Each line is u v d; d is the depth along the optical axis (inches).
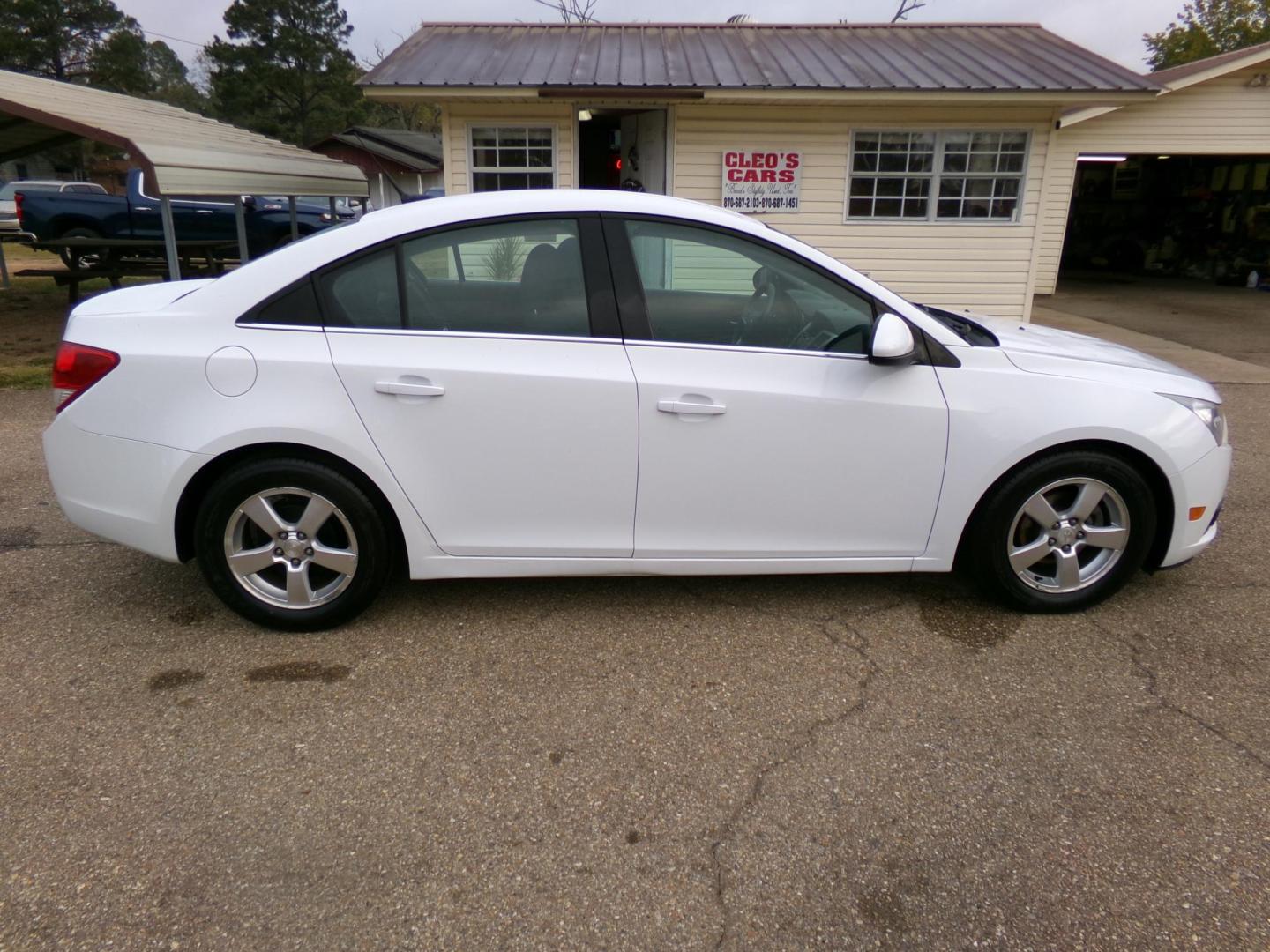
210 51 1870.1
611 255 119.6
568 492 121.0
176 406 115.5
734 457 120.3
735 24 468.1
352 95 1945.1
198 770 96.6
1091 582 131.8
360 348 115.9
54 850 84.3
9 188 960.9
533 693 112.6
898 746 102.3
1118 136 559.2
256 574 124.0
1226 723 106.8
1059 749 101.7
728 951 74.6
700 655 122.2
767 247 120.9
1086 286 658.8
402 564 148.7
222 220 567.2
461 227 118.5
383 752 100.3
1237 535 167.2
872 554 127.8
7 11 1846.7
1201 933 76.2
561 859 84.6
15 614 131.4
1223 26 1240.8
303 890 80.3
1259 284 637.9
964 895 80.7
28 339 379.9
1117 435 122.6
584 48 425.1
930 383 121.7
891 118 395.9
